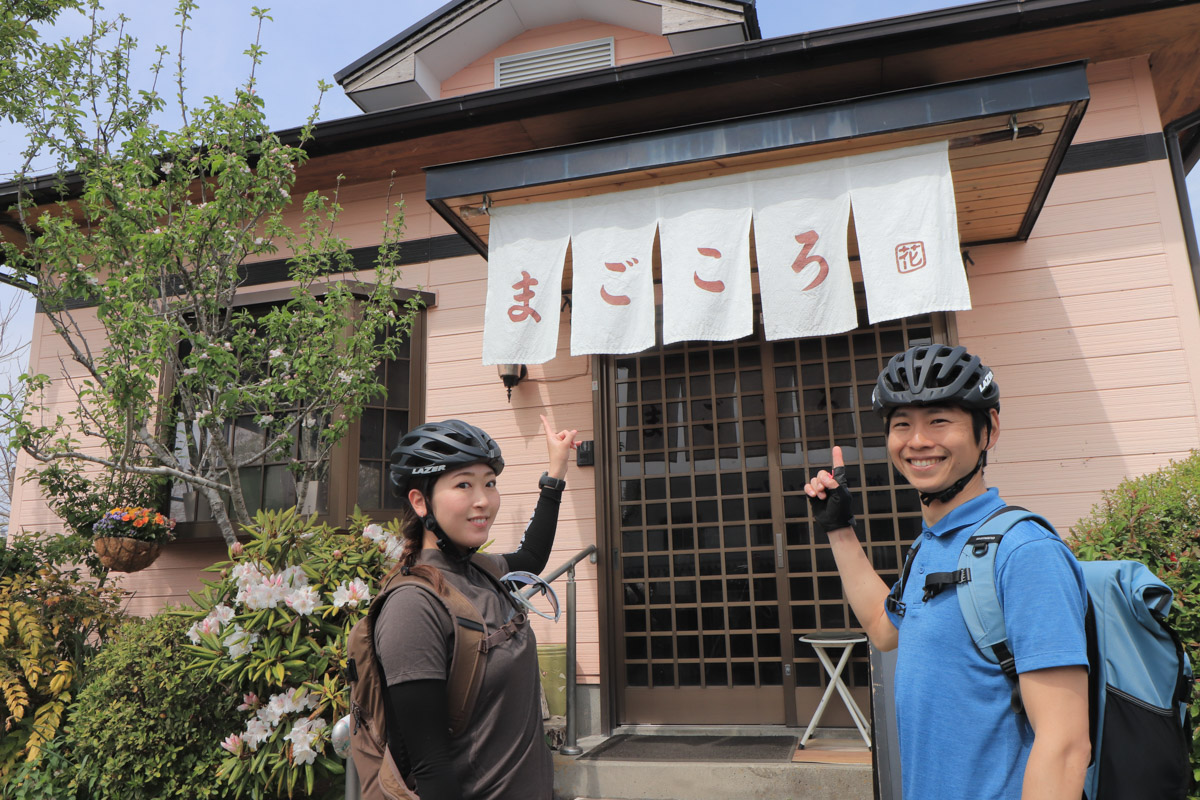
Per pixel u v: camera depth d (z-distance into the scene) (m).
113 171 4.82
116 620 5.32
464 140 5.91
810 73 5.10
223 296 5.14
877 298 4.00
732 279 4.26
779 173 4.30
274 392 4.76
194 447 6.01
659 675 5.09
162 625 4.20
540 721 1.75
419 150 6.02
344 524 5.58
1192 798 2.99
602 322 4.39
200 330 5.11
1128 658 1.48
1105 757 1.44
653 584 5.22
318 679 3.84
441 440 1.81
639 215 4.49
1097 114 5.04
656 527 5.25
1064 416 4.76
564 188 4.52
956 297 3.88
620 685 5.09
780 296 4.16
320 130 5.82
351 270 5.61
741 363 5.34
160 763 3.81
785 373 5.27
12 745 4.57
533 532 2.34
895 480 4.93
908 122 3.93
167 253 4.73
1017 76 3.80
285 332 4.98
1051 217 5.02
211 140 4.95
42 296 5.10
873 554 4.88
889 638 1.80
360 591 3.78
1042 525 1.46
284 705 3.63
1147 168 4.89
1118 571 1.56
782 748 4.24
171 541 6.09
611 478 5.36
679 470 5.30
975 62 5.02
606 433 5.42
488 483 1.85
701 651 5.00
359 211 6.45
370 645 1.63
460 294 6.10
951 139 4.06
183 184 5.15
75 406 6.60
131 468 4.84
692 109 5.51
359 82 7.05
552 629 5.38
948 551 1.53
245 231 5.04
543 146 6.02
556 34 7.10
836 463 1.96
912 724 1.48
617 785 3.99
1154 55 4.95
